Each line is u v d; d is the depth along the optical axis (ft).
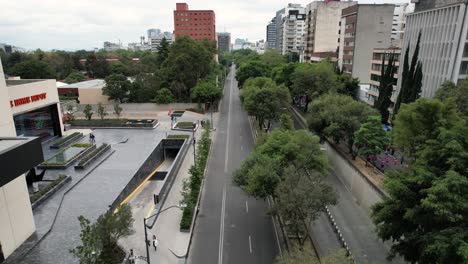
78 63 405.18
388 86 181.37
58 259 72.33
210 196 121.19
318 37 370.53
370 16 257.55
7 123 77.71
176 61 266.98
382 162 133.18
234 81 469.98
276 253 87.76
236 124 226.58
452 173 60.23
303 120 229.86
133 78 320.29
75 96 274.98
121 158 141.38
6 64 350.23
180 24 541.34
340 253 65.92
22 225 77.77
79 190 107.86
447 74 153.79
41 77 306.96
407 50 163.63
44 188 103.40
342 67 290.56
